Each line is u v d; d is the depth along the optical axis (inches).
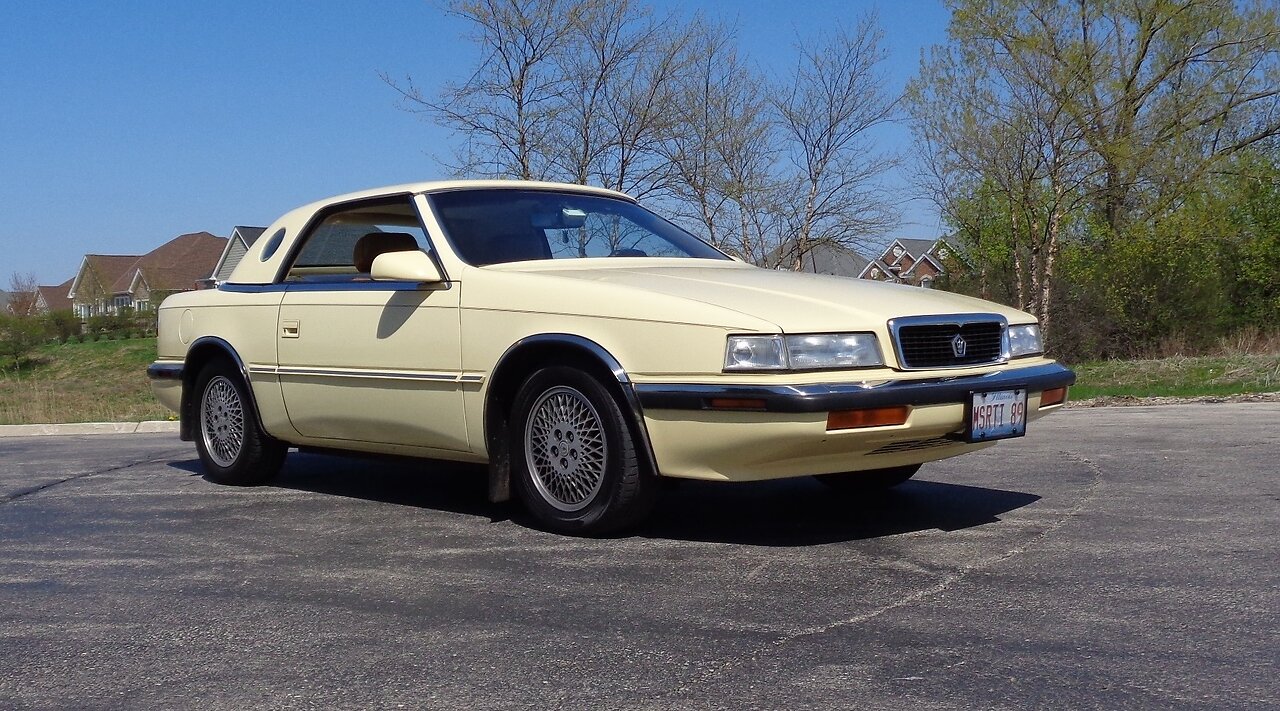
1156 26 984.3
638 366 169.6
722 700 110.4
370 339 207.0
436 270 194.5
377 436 211.2
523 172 763.4
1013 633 129.1
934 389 164.9
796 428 157.3
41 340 1827.0
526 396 185.5
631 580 155.9
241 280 242.4
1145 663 118.3
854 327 164.2
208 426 252.1
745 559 166.9
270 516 211.5
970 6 907.4
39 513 223.9
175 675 123.0
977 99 928.9
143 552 183.9
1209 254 951.0
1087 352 925.8
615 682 116.3
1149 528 184.2
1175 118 982.4
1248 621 132.3
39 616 147.7
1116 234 969.5
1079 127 909.2
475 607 144.9
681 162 817.5
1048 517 194.7
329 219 229.0
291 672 122.6
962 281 1072.8
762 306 165.6
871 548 172.9
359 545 183.2
